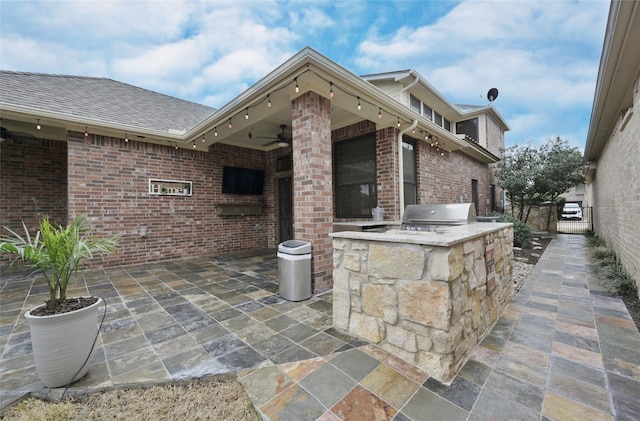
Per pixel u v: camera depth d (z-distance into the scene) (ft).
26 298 11.64
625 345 7.20
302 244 11.27
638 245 10.44
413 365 6.48
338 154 19.42
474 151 26.43
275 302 10.89
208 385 6.00
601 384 5.69
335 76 11.20
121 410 5.36
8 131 17.11
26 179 18.34
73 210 16.31
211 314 9.70
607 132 16.79
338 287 8.40
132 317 9.46
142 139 18.89
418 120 16.25
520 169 31.37
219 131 17.94
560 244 25.30
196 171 21.67
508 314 9.38
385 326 7.15
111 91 22.36
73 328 6.00
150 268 17.31
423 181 19.94
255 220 25.36
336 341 7.66
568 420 4.79
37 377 6.26
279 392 5.65
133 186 18.57
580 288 12.14
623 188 13.10
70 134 16.28
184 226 20.89
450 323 5.99
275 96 12.96
